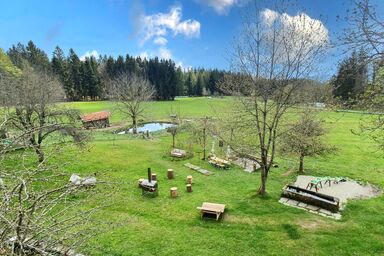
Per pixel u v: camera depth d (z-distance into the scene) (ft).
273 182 77.82
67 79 303.07
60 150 28.96
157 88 364.38
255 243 46.42
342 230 50.01
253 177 82.99
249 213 57.16
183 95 425.69
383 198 65.41
